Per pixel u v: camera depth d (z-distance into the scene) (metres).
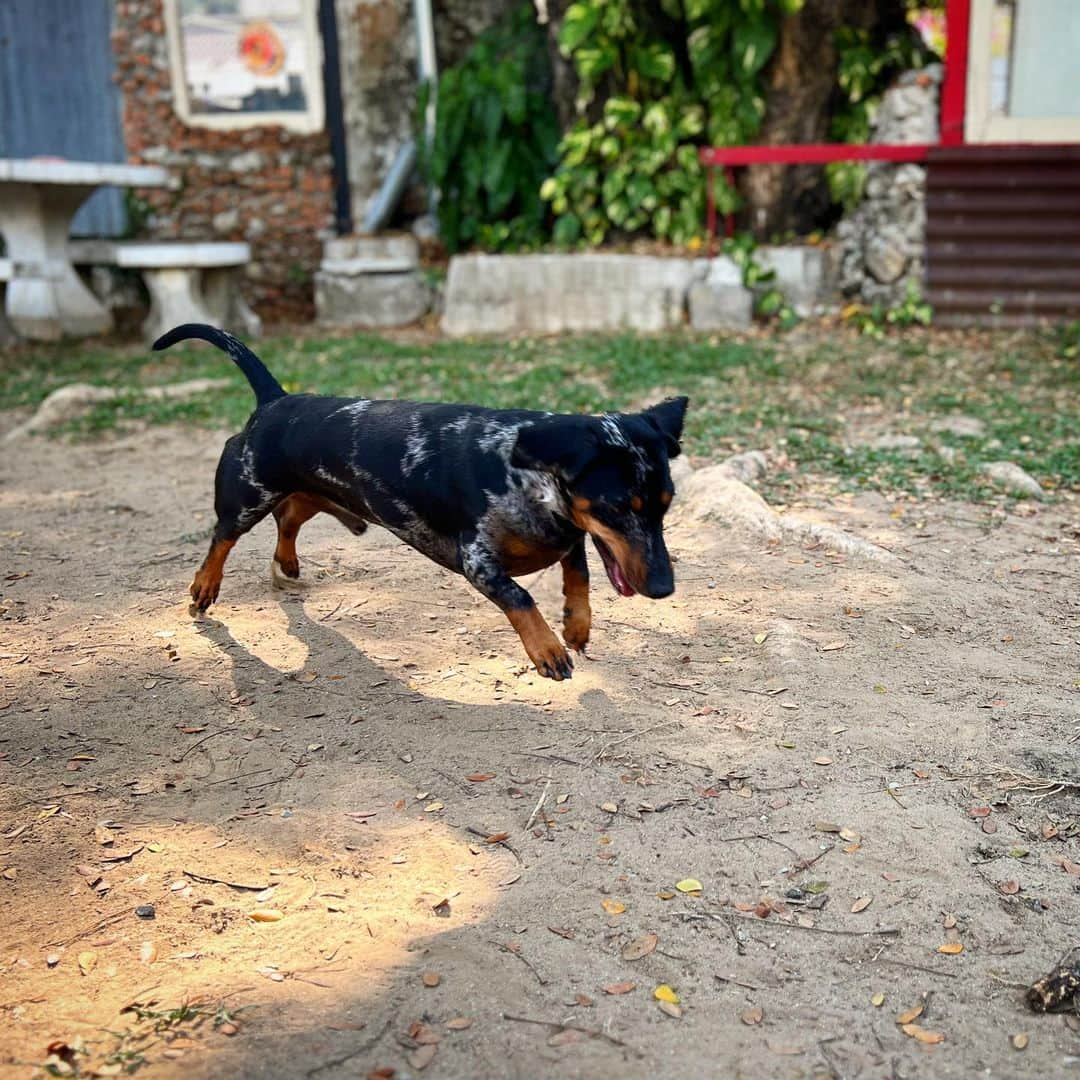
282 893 1.08
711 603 1.72
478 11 4.92
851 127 4.27
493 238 4.64
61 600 1.82
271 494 1.55
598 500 1.17
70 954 1.00
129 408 3.19
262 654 1.58
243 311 4.60
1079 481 2.25
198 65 4.93
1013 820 1.17
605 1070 0.86
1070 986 0.92
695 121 4.29
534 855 1.12
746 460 2.36
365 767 1.29
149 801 1.24
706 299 4.07
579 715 1.40
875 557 1.87
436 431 1.35
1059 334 3.73
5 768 1.31
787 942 1.00
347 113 4.94
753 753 1.30
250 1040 0.89
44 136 5.18
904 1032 0.90
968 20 3.81
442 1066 0.87
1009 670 1.49
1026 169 3.80
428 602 1.76
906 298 3.96
